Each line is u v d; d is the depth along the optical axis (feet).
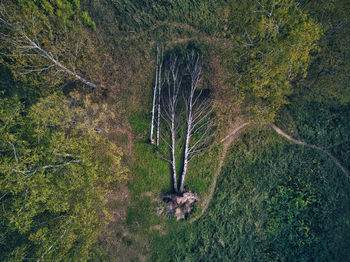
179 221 87.76
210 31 95.40
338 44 84.33
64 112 69.77
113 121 90.53
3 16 68.80
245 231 90.17
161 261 85.30
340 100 92.38
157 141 88.53
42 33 80.02
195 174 90.58
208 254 86.89
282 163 94.22
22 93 85.30
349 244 93.81
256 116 84.43
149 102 92.32
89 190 63.05
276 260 89.51
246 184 91.76
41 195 55.88
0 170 51.90
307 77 91.09
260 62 69.15
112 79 91.86
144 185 88.28
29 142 62.18
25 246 58.65
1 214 57.57
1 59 73.20
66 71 76.89
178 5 93.71
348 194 94.84
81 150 62.95
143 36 94.58
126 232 85.97
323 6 81.30
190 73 92.32
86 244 65.05
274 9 72.84
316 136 95.66
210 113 92.68
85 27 90.17
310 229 92.17
